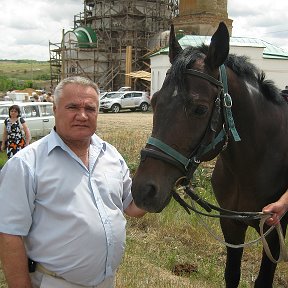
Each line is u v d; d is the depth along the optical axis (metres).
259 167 3.77
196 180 9.25
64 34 54.06
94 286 2.79
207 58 3.14
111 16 54.00
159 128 3.05
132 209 3.21
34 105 17.59
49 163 2.68
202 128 3.07
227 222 4.16
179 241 6.88
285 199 3.40
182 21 48.66
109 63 53.62
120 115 33.16
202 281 5.54
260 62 35.88
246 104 3.54
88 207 2.71
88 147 2.88
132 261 5.91
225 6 48.53
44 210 2.66
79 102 2.70
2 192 2.62
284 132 3.91
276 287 5.62
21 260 2.59
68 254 2.66
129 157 12.70
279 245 3.95
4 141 11.06
